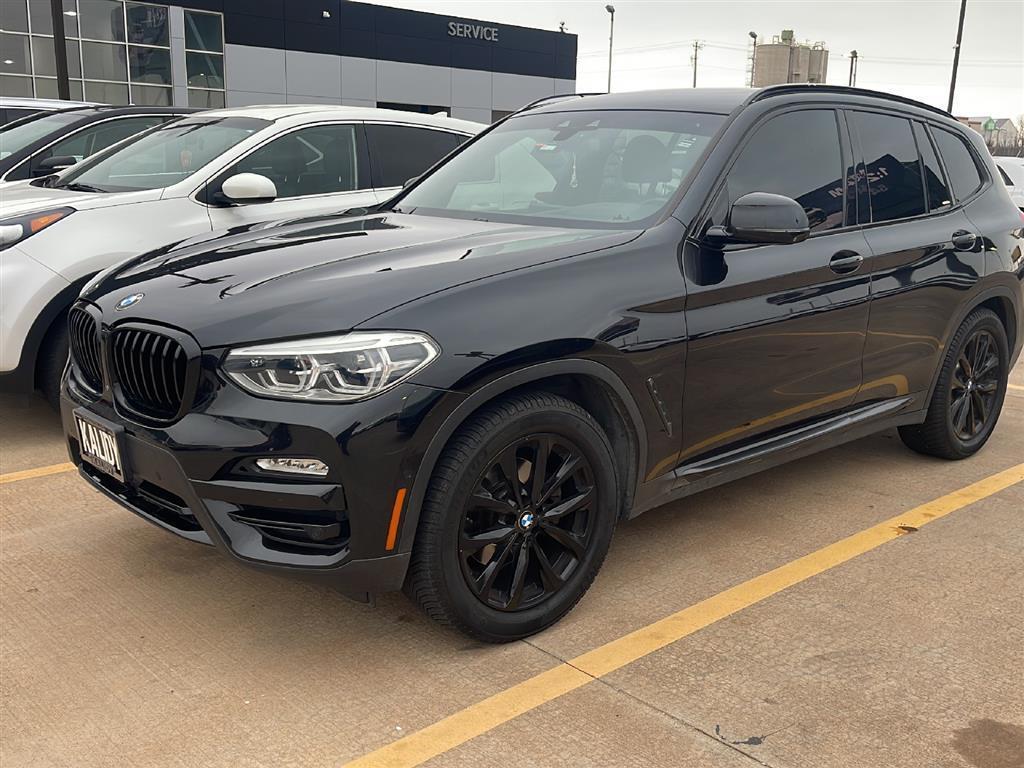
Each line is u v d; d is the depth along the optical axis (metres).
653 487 3.25
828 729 2.52
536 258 2.95
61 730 2.50
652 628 3.06
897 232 4.05
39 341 4.76
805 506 4.15
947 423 4.57
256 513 2.62
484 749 2.43
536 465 2.87
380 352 2.54
